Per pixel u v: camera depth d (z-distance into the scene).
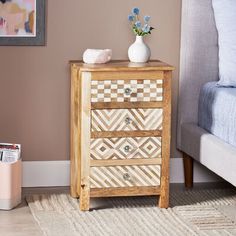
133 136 4.29
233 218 4.20
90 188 4.28
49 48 4.66
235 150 4.19
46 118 4.71
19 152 4.38
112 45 4.71
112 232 3.97
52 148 4.74
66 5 4.64
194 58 4.71
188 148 4.69
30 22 4.61
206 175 4.90
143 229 4.02
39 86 4.68
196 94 4.75
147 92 4.27
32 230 4.01
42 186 4.75
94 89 4.22
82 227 4.04
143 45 4.49
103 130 4.25
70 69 4.68
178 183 4.88
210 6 4.70
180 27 4.77
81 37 4.68
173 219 4.17
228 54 4.61
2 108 4.66
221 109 4.42
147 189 4.33
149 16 4.63
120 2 4.69
